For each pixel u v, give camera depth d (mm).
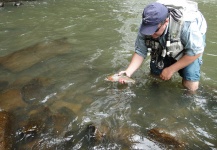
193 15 1645
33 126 1603
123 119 1697
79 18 4016
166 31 1659
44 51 2770
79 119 1685
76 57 2617
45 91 1997
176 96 1949
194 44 1657
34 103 1844
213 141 1513
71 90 2018
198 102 1885
